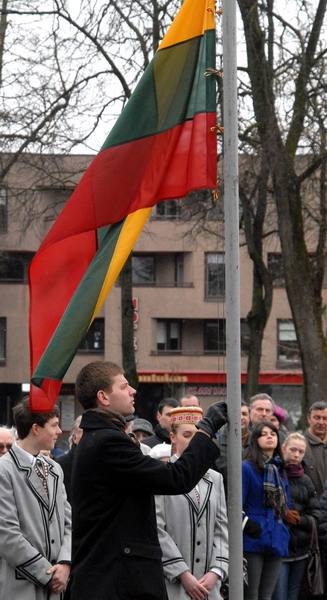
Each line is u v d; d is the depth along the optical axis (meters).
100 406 7.43
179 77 8.13
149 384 58.12
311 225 34.34
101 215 8.12
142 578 7.09
